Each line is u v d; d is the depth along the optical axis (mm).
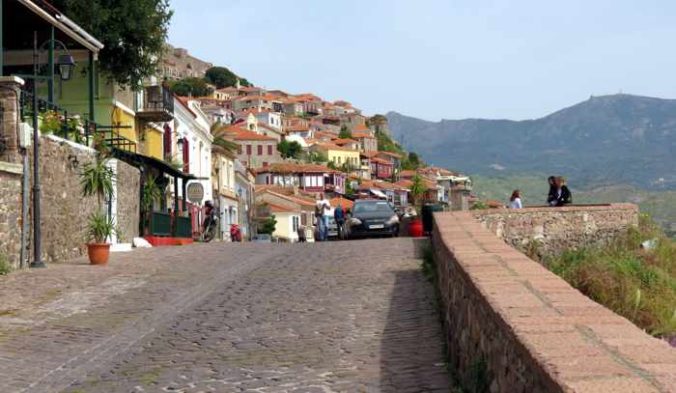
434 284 13641
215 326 11453
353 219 34000
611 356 3707
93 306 13602
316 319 11555
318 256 20781
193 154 51344
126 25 33469
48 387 8406
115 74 34812
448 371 8094
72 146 22906
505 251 8719
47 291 15281
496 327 5125
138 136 39375
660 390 3068
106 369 9141
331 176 127938
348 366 8594
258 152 144875
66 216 22234
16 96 19281
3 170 18328
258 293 14430
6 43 29594
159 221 31172
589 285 21469
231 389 7871
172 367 9039
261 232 86875
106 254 20156
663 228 34844
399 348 9352
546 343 4062
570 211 30812
